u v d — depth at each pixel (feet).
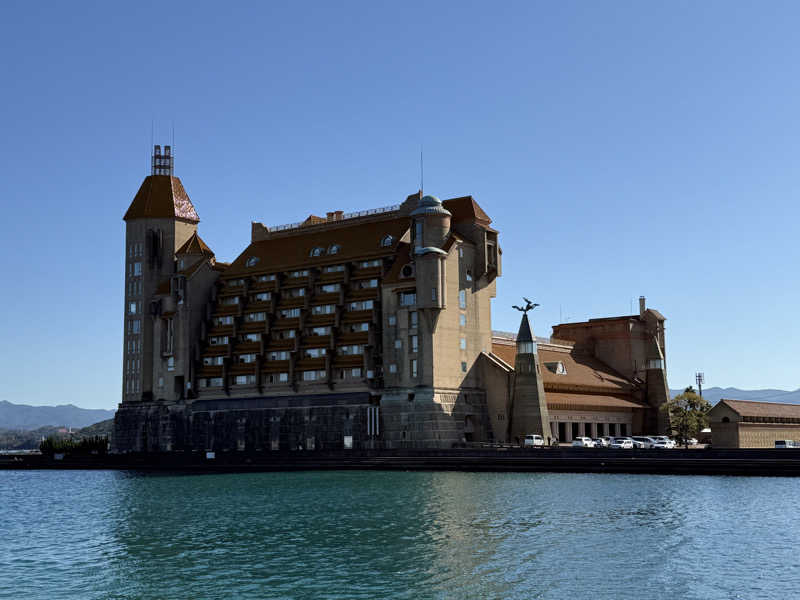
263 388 442.50
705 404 437.17
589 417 459.73
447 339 401.90
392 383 403.54
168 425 472.85
